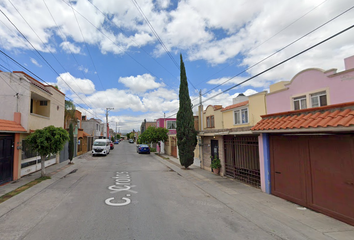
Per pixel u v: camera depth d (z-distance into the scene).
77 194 8.02
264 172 8.28
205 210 6.32
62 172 13.47
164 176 12.48
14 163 10.60
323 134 5.81
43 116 13.45
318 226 5.04
